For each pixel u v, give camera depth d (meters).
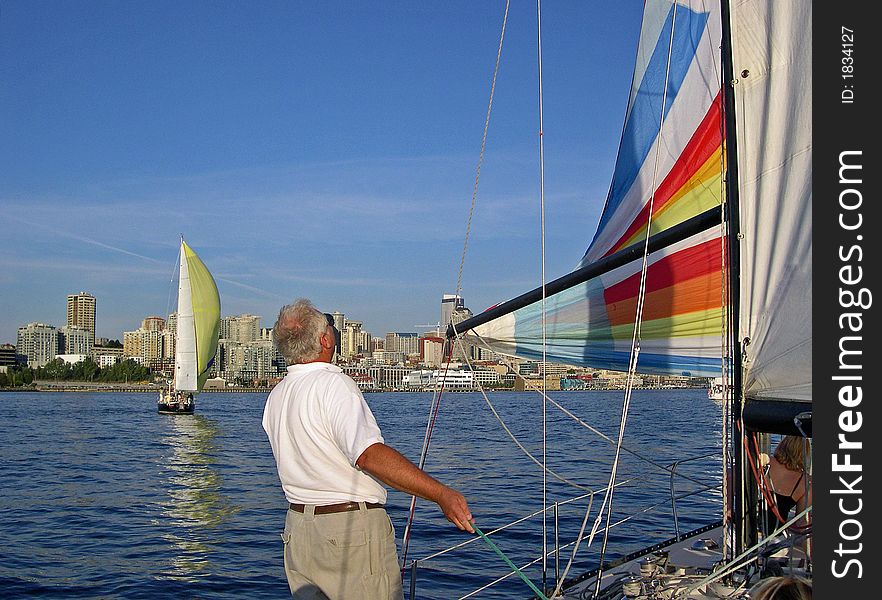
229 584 10.89
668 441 26.39
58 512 16.94
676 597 4.17
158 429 46.06
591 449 25.14
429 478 2.90
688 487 15.88
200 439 38.50
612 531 11.70
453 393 119.62
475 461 23.17
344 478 3.26
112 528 15.06
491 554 10.83
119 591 10.60
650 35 7.44
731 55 4.27
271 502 18.08
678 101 7.05
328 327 3.49
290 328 3.43
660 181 7.12
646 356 6.86
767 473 4.35
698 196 6.79
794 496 4.50
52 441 37.19
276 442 3.40
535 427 38.81
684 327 6.66
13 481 22.20
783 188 4.01
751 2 4.17
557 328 7.02
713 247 6.49
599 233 7.86
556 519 5.20
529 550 10.91
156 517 16.27
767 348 4.04
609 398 84.44
